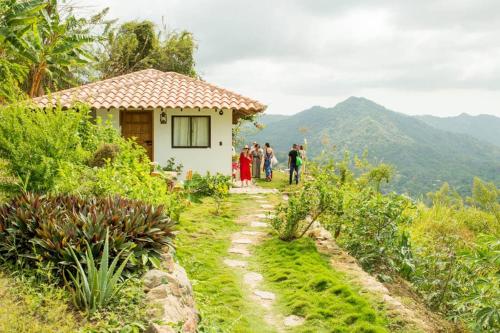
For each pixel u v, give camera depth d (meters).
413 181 127.75
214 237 10.75
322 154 14.03
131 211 6.66
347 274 8.60
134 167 12.02
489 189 18.38
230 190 17.25
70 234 5.85
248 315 6.81
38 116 9.55
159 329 4.75
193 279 7.80
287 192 17.20
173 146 19.39
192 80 22.22
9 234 6.11
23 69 17.19
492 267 7.70
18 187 8.93
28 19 14.56
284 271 8.57
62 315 4.76
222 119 19.58
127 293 5.29
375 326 6.42
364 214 10.12
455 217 16.09
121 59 37.44
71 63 19.50
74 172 9.29
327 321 6.66
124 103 18.50
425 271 9.22
